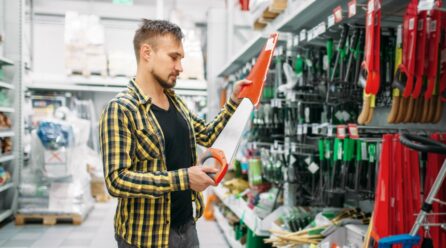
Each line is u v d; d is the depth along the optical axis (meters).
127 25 7.77
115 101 1.31
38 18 7.39
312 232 2.29
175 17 7.16
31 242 3.91
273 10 3.34
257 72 1.59
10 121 4.95
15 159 5.04
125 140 1.27
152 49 1.37
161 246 1.37
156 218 1.36
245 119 1.48
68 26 6.83
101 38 6.93
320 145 2.38
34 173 4.66
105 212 5.37
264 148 3.49
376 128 2.21
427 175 1.64
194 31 7.36
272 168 3.12
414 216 1.60
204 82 6.96
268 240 2.45
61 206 4.64
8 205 4.99
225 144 1.44
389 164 1.59
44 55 7.42
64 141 4.47
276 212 2.87
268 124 3.47
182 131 1.50
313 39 2.44
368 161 2.07
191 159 1.56
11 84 5.04
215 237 4.22
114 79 6.90
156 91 1.44
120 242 1.39
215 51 5.93
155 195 1.22
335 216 2.31
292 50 2.85
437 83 1.69
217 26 5.94
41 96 6.98
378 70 1.63
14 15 5.08
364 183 2.09
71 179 4.79
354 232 2.00
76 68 6.77
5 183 4.68
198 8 7.66
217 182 1.23
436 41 1.60
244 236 3.41
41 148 4.54
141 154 1.33
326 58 2.45
